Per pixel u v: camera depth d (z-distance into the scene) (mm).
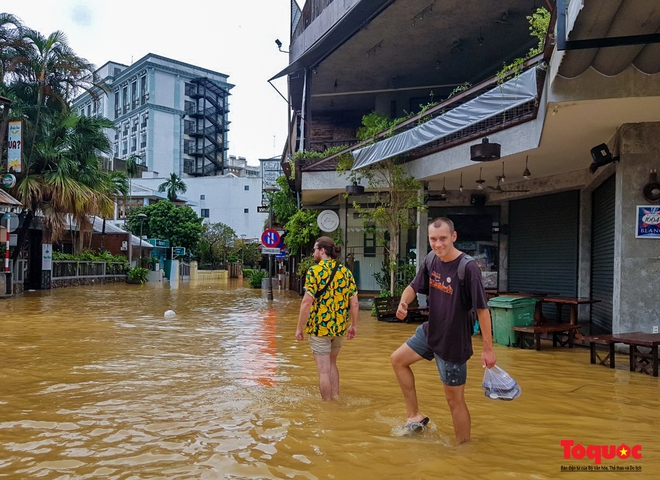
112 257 36656
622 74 7133
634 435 4281
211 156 78000
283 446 3953
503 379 3783
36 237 25031
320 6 18938
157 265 43875
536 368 7254
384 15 15266
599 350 8898
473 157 10539
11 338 9719
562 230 13320
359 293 18297
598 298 11773
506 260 15398
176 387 5906
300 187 17953
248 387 5922
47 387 5875
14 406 5070
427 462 3631
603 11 5090
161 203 52312
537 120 9383
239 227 69188
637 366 7027
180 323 12391
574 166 11828
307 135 19484
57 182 21750
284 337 10133
